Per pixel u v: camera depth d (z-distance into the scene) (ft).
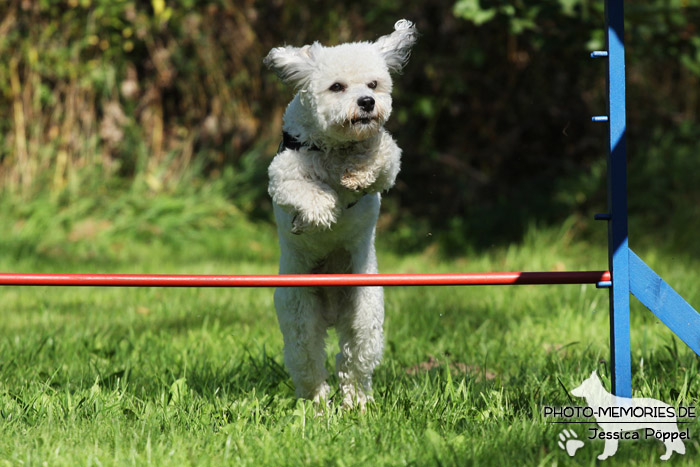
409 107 53.01
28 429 16.79
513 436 15.92
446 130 54.19
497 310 30.04
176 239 48.39
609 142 16.52
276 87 54.60
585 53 47.85
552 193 49.52
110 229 48.34
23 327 27.73
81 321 28.76
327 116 17.70
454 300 32.17
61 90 51.65
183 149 54.19
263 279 16.19
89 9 50.57
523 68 52.54
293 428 16.60
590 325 26.84
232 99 54.90
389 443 15.84
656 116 52.70
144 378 21.09
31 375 21.06
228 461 15.07
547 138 53.21
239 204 52.42
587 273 16.66
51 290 35.65
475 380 20.21
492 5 39.11
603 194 47.37
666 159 48.52
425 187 53.52
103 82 51.60
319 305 19.52
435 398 18.11
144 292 34.06
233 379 20.63
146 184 52.13
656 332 24.45
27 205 49.06
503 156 53.11
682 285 31.94
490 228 47.83
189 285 16.16
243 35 54.13
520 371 21.30
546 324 27.43
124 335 26.35
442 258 44.70
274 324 28.04
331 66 17.88
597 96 52.85
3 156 51.24
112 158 53.16
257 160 53.62
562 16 40.29
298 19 53.72
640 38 42.16
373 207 19.20
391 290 34.94
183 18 52.54
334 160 18.17
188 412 17.89
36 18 50.34
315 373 19.44
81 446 15.99
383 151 18.03
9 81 50.65
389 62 19.31
